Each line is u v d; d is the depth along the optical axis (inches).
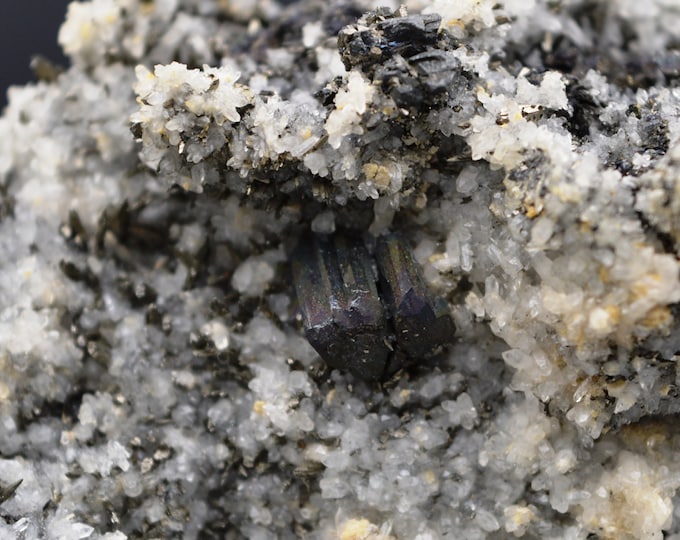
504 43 5.7
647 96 5.5
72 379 5.7
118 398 5.6
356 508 5.5
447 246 5.4
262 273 5.6
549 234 5.1
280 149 5.3
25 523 5.4
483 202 5.4
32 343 5.6
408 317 5.4
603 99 5.5
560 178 5.1
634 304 5.0
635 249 5.0
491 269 5.4
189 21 6.0
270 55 5.8
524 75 5.6
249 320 5.6
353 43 5.3
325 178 5.4
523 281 5.3
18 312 5.7
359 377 5.5
